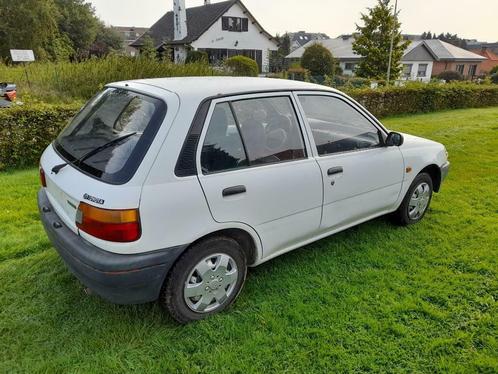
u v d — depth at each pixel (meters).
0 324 2.67
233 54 36.81
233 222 2.65
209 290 2.70
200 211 2.46
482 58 48.53
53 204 2.88
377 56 27.14
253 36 37.47
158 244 2.35
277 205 2.87
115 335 2.59
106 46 52.25
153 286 2.42
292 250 3.53
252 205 2.72
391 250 3.73
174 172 2.36
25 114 6.28
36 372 2.31
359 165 3.41
